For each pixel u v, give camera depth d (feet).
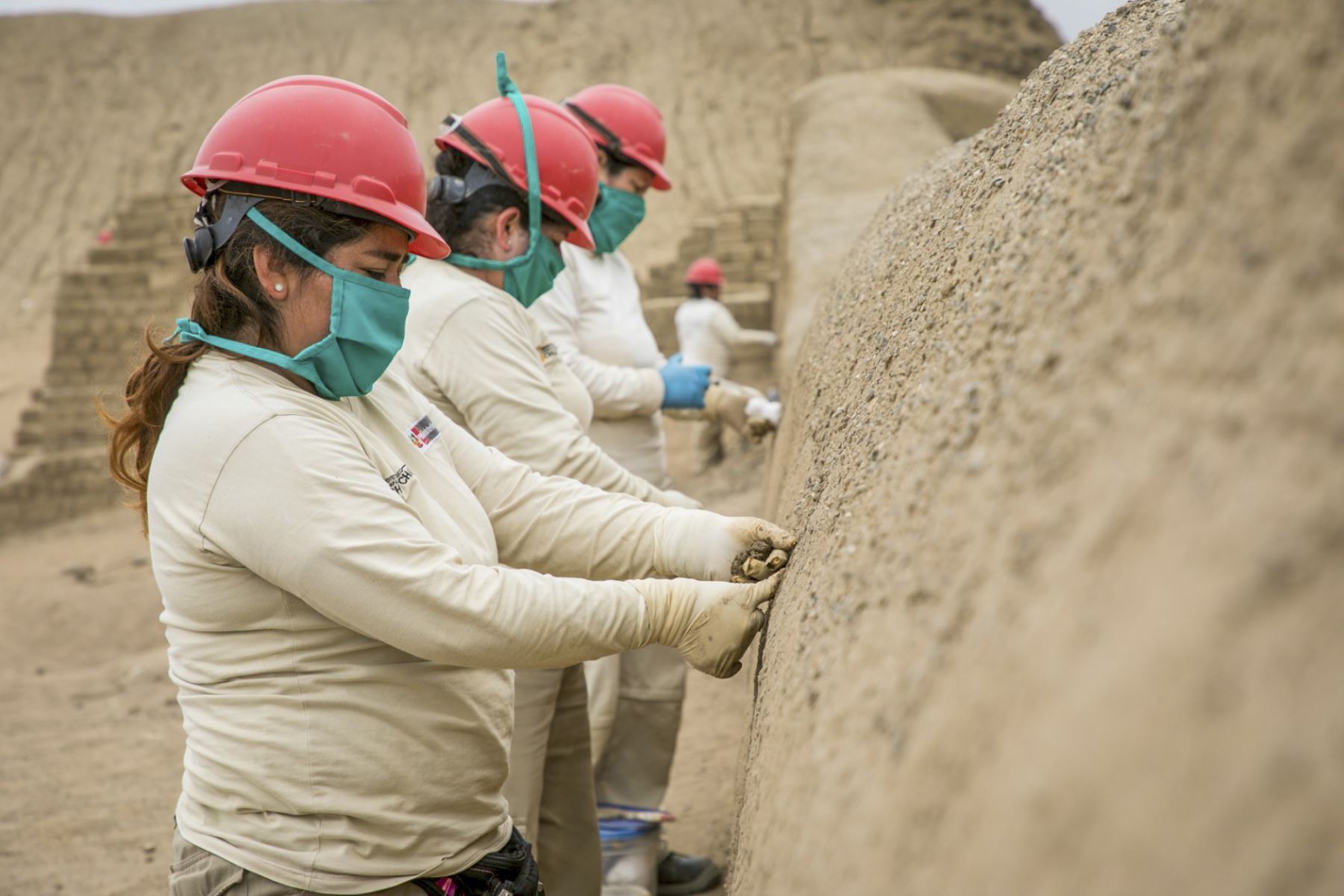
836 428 6.00
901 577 3.19
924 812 2.28
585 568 6.06
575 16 99.30
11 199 90.84
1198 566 1.93
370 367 5.15
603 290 10.44
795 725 3.52
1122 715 1.86
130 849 14.32
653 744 10.43
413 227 5.08
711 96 89.66
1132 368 2.57
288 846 4.91
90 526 43.88
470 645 4.81
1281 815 1.57
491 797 5.56
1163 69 3.55
